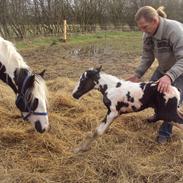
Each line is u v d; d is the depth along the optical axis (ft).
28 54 18.99
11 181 5.40
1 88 9.59
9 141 6.70
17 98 6.25
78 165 5.87
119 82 6.14
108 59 17.62
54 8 28.53
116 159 5.91
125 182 5.42
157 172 5.70
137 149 6.49
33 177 5.50
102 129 6.08
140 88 6.00
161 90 5.87
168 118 5.98
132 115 7.72
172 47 6.16
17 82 6.17
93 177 5.60
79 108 8.25
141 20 5.98
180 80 6.45
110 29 35.01
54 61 16.62
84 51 20.67
